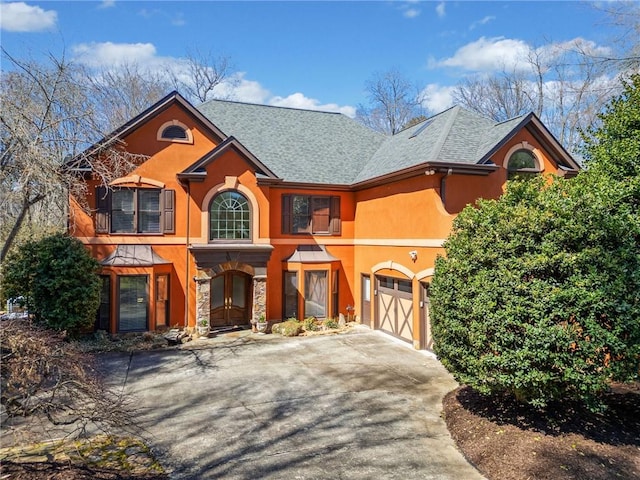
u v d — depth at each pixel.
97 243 15.73
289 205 18.30
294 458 7.29
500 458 6.98
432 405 9.72
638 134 9.72
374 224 17.62
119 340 15.15
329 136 21.69
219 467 6.97
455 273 8.34
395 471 6.87
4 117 13.42
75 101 15.20
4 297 13.42
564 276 7.21
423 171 13.91
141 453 7.43
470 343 7.79
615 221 7.38
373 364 12.90
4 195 14.18
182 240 16.67
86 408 6.64
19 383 6.07
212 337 16.28
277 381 11.33
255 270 16.88
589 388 6.87
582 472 6.38
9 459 6.93
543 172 15.09
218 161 16.62
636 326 6.75
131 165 15.17
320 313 18.48
